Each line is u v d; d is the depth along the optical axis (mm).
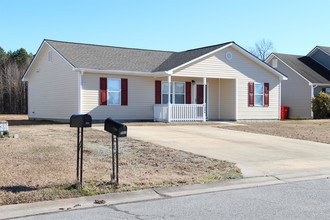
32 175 8539
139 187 7992
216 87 27578
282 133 18641
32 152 11289
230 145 14570
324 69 37219
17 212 6340
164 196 7559
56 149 11914
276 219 6055
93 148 12492
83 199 7129
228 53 25953
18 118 31703
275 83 28406
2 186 7605
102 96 23031
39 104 27406
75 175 8609
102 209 6602
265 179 9328
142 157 11398
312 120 29031
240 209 6645
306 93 33969
